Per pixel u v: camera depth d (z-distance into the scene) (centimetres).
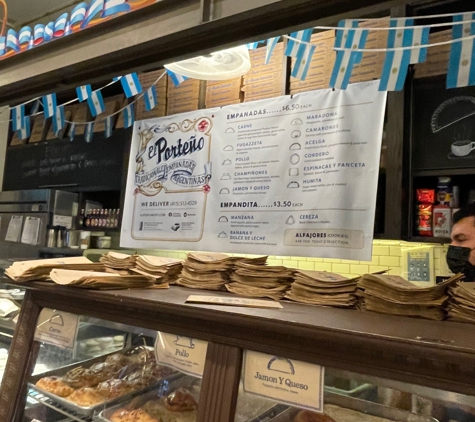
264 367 99
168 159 257
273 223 212
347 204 192
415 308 109
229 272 149
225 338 105
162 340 119
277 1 80
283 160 213
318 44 213
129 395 139
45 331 146
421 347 77
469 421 88
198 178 242
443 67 183
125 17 102
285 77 221
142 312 122
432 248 196
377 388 102
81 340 161
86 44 112
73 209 328
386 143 194
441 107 188
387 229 188
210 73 180
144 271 156
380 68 194
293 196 208
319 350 91
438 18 195
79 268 159
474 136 179
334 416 105
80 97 206
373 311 115
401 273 216
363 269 230
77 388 145
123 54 104
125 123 261
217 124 239
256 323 97
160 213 256
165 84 270
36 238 313
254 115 226
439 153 186
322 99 205
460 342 78
